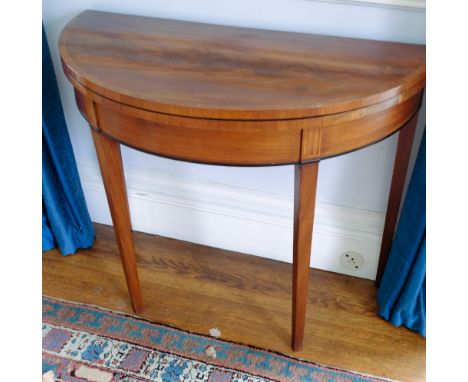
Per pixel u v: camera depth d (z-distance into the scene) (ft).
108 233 5.53
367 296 4.72
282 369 4.05
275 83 2.93
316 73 3.06
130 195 5.23
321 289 4.80
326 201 4.59
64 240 5.08
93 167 5.24
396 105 3.01
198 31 3.78
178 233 5.37
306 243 3.43
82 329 4.42
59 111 4.62
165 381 3.98
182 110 2.69
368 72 3.06
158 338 4.33
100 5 4.25
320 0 3.63
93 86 2.94
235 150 2.87
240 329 4.42
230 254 5.23
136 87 2.86
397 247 4.10
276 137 2.81
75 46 3.41
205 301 4.69
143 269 5.04
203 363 4.11
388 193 4.35
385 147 4.10
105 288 4.85
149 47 3.43
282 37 3.68
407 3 3.44
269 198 4.75
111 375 4.03
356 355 4.17
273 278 4.94
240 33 3.76
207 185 4.89
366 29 3.67
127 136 3.10
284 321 4.50
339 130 2.84
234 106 2.66
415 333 4.36
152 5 4.11
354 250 4.75
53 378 4.00
